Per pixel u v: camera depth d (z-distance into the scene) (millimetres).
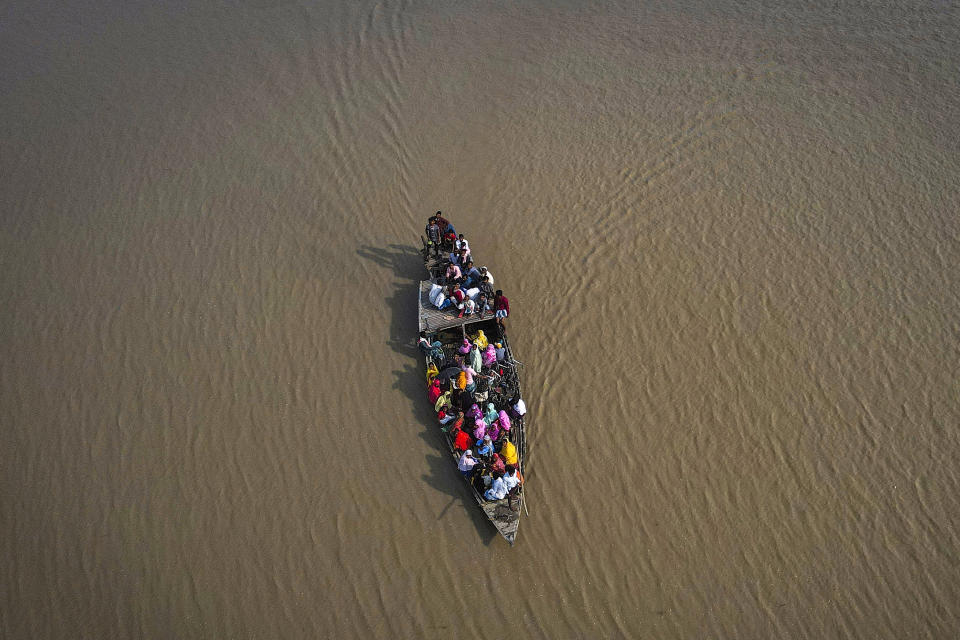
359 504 20016
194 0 39375
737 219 27906
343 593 18422
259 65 35188
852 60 35000
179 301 25203
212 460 21000
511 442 20422
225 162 30328
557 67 34875
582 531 19484
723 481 20469
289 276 25969
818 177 29422
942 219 27594
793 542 19297
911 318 24484
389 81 34125
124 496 20297
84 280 25875
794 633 17859
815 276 25875
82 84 34031
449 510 19828
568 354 23516
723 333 24141
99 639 17719
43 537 19500
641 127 31750
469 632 17812
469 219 28000
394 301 25094
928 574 18719
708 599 18359
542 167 30062
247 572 18797
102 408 22281
